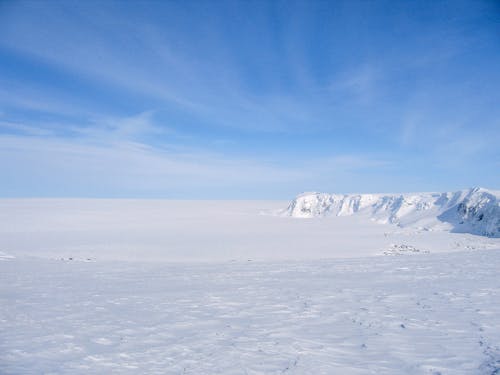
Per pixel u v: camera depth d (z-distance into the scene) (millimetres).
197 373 4738
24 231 48906
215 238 40875
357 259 18609
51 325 7082
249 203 120312
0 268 16391
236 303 8836
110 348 5777
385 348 5492
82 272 15227
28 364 5117
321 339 6043
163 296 9781
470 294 8836
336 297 9188
